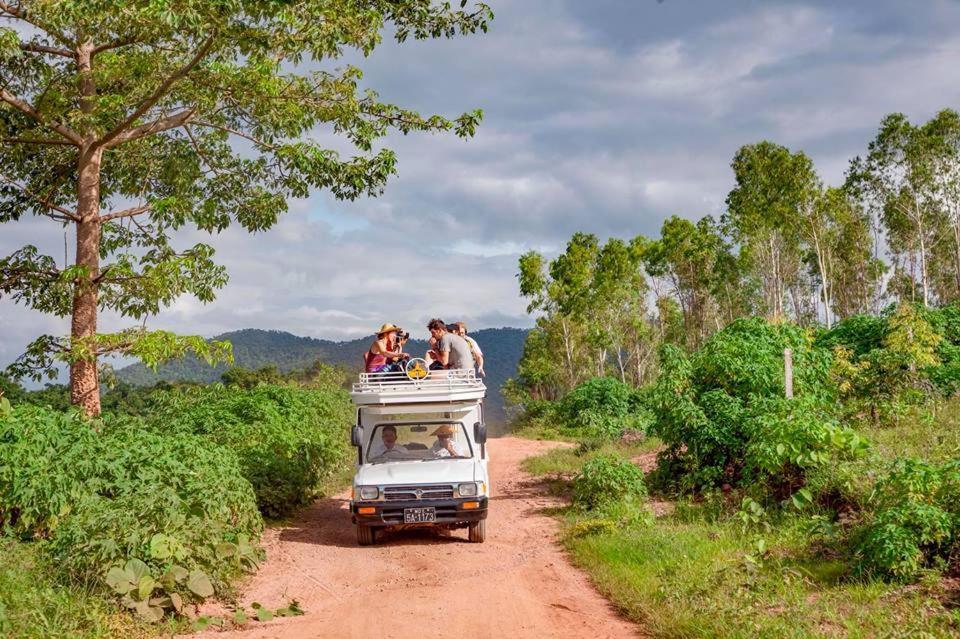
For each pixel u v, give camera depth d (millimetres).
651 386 36062
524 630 7863
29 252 16141
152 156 18031
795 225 57438
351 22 15656
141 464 10922
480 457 13273
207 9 13617
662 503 14461
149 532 8516
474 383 13523
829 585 8258
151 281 15250
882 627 6758
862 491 10555
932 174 54938
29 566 8344
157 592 8109
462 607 8805
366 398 13164
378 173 17000
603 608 8664
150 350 14047
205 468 11547
